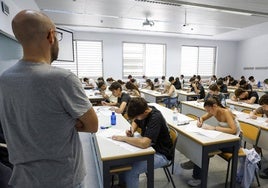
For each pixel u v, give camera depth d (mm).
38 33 709
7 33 3115
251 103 3971
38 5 4461
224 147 1884
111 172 1563
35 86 680
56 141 737
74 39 8086
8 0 3307
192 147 2033
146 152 1569
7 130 743
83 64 8430
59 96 703
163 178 2301
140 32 8211
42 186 755
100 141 1764
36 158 736
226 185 2072
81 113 751
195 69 10133
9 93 701
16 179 776
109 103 3713
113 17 5484
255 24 6273
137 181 1713
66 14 5188
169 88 5797
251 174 2037
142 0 4086
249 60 9852
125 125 2258
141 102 1771
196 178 2246
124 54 8969
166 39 9352
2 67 3023
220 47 10312
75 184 817
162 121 1826
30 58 723
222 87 5457
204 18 5523
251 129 2432
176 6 4504
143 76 8812
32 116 693
